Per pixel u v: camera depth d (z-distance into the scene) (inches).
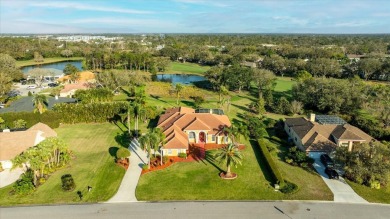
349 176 2159.2
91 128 3203.7
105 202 1859.0
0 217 1699.1
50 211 1763.0
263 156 2476.6
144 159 2452.0
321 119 3041.3
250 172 2258.9
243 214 1749.5
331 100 3720.5
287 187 1998.0
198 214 1745.8
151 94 4793.3
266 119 3604.8
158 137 2250.2
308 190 2010.3
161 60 7426.2
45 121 3152.1
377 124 3176.7
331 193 1973.4
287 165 2381.9
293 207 1823.3
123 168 2287.2
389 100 3545.8
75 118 3336.6
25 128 3019.2
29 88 5255.9
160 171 2251.5
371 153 2078.0
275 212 1771.7
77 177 2149.4
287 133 3107.8
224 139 2797.7
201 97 4379.9
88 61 7308.1
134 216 1724.9
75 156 2498.8
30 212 1752.0
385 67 5728.3
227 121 3016.7
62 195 1921.8
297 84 4367.6
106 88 4421.8
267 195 1950.1
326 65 6195.9
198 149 2659.9
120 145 2738.7
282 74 6811.0
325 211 1785.2
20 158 2009.1
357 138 2522.1
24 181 1971.0
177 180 2124.8
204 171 2258.9
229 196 1936.5
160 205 1831.9
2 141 2349.9
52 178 2132.1
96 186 2032.5
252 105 3978.8
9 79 4616.1
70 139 2881.4
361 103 3668.8
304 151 2516.0
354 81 4382.4
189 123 2864.2
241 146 2755.9
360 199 1910.7
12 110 3516.2
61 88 4783.5
